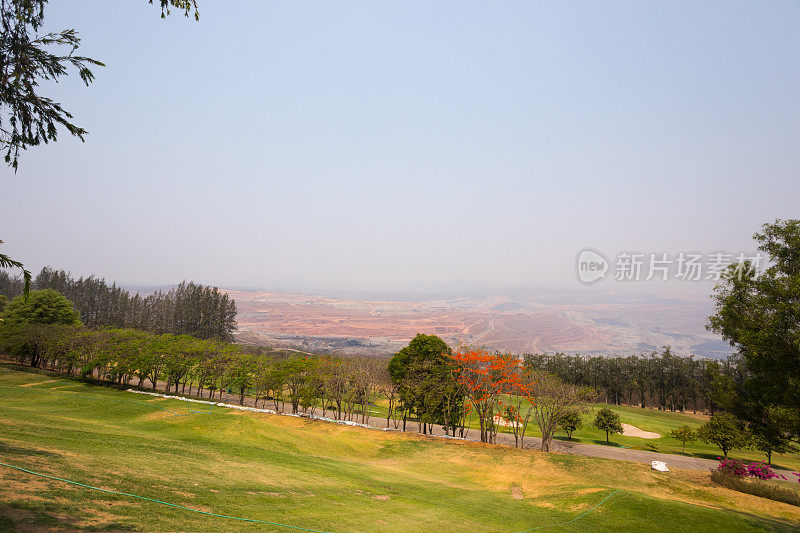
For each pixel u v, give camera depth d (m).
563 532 15.74
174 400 39.12
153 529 9.52
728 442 44.88
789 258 15.74
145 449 18.88
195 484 14.56
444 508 17.53
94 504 10.26
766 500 21.03
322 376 47.34
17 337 61.62
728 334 16.91
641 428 65.44
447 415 41.88
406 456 29.27
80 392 42.62
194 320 135.25
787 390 15.22
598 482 23.66
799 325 14.51
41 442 15.91
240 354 58.44
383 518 14.86
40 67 9.77
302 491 16.62
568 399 35.28
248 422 29.06
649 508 17.88
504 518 17.05
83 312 138.62
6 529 7.64
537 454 29.23
